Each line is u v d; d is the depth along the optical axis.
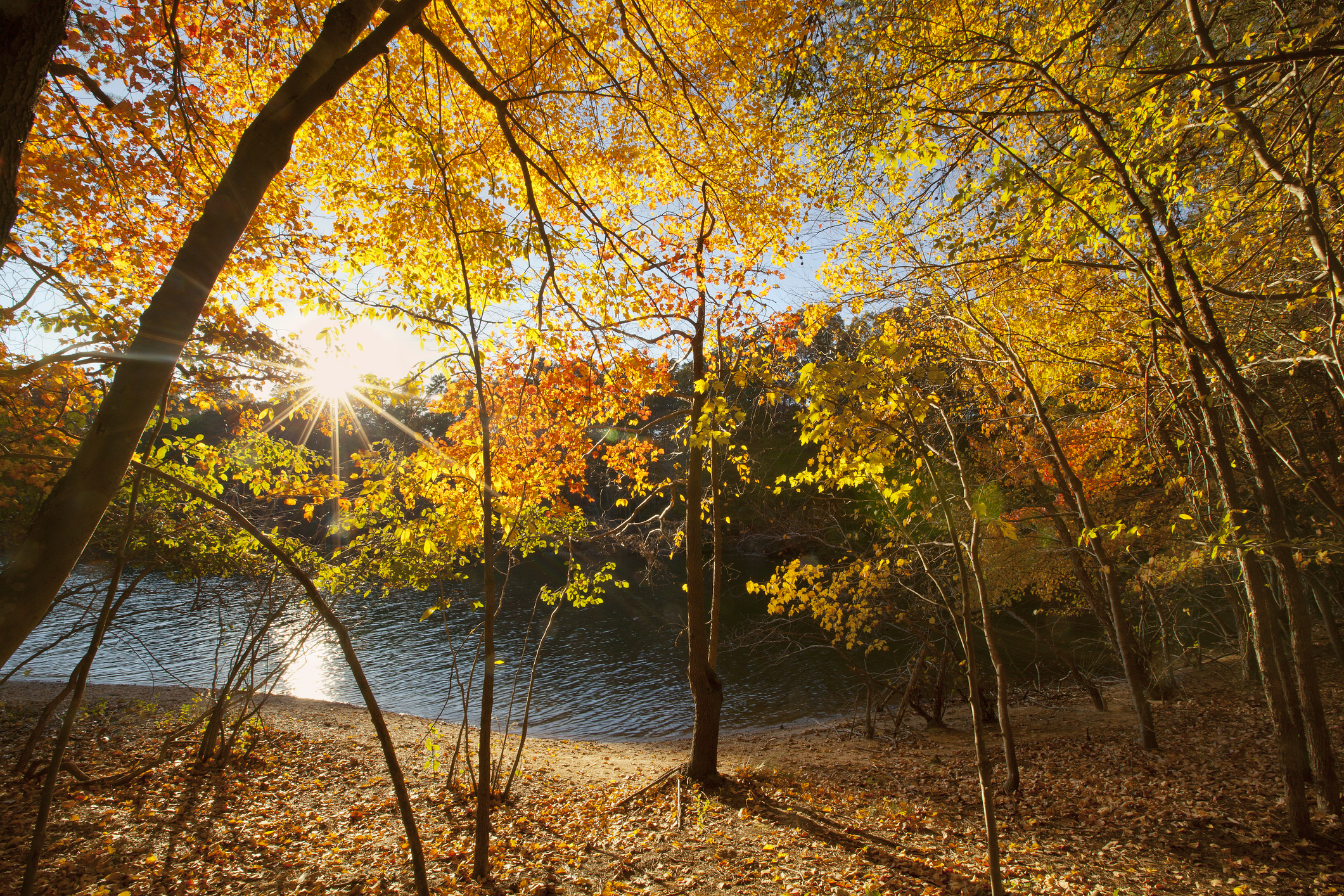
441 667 20.06
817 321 8.80
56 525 2.27
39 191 6.16
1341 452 13.18
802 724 15.09
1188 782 8.32
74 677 3.38
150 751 9.26
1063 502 13.34
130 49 5.35
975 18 6.14
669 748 13.42
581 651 22.27
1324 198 6.19
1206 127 5.32
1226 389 7.01
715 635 9.09
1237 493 6.53
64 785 7.59
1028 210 5.86
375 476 9.97
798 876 5.96
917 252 8.09
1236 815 7.02
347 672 19.30
